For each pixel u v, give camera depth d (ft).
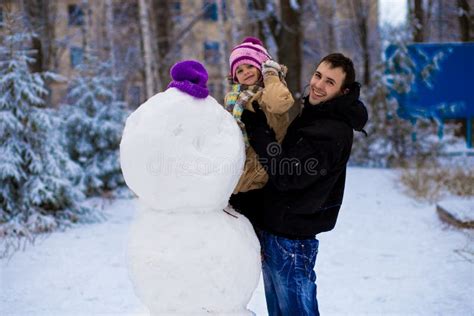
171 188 6.50
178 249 6.55
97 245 19.07
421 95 38.78
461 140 44.55
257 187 7.68
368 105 39.14
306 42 65.36
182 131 6.53
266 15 43.19
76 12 49.73
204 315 6.67
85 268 16.28
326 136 7.07
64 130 28.43
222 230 6.75
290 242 7.71
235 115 7.24
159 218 6.75
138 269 6.70
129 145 6.56
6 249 17.80
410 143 37.35
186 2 60.44
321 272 15.88
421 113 37.96
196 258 6.53
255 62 7.94
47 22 42.11
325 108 7.40
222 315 6.75
